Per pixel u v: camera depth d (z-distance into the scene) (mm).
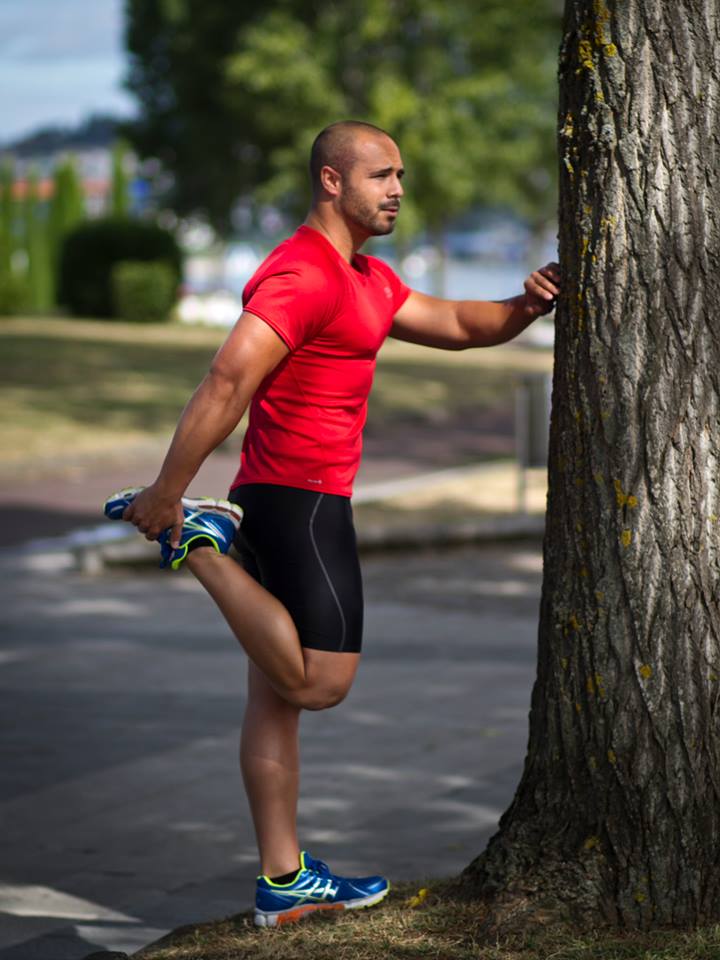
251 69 70312
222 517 5531
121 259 66750
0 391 34875
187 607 14836
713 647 5309
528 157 78875
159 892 7141
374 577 16234
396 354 51875
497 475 24250
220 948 5590
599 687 5340
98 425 29734
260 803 5898
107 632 13641
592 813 5375
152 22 78938
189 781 9117
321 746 9812
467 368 47562
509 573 16531
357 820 8203
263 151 77062
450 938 5344
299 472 5629
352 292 5520
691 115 5203
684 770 5277
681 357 5254
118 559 16766
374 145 5562
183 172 80688
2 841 7945
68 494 22266
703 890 5289
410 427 33188
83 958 5844
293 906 5832
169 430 29422
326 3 72625
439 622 14031
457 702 11000
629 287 5270
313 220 5637
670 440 5258
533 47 75062
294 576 5629
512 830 5570
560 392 5461
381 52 73375
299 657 5582
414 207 74375
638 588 5285
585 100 5309
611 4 5227
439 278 93562
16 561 16703
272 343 5340
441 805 8484
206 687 11617
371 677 11820
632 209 5254
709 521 5289
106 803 8648
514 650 12844
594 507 5336
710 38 5195
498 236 146125
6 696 11273
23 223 83188
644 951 5059
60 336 52344
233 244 88312
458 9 72750
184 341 52750
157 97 80438
